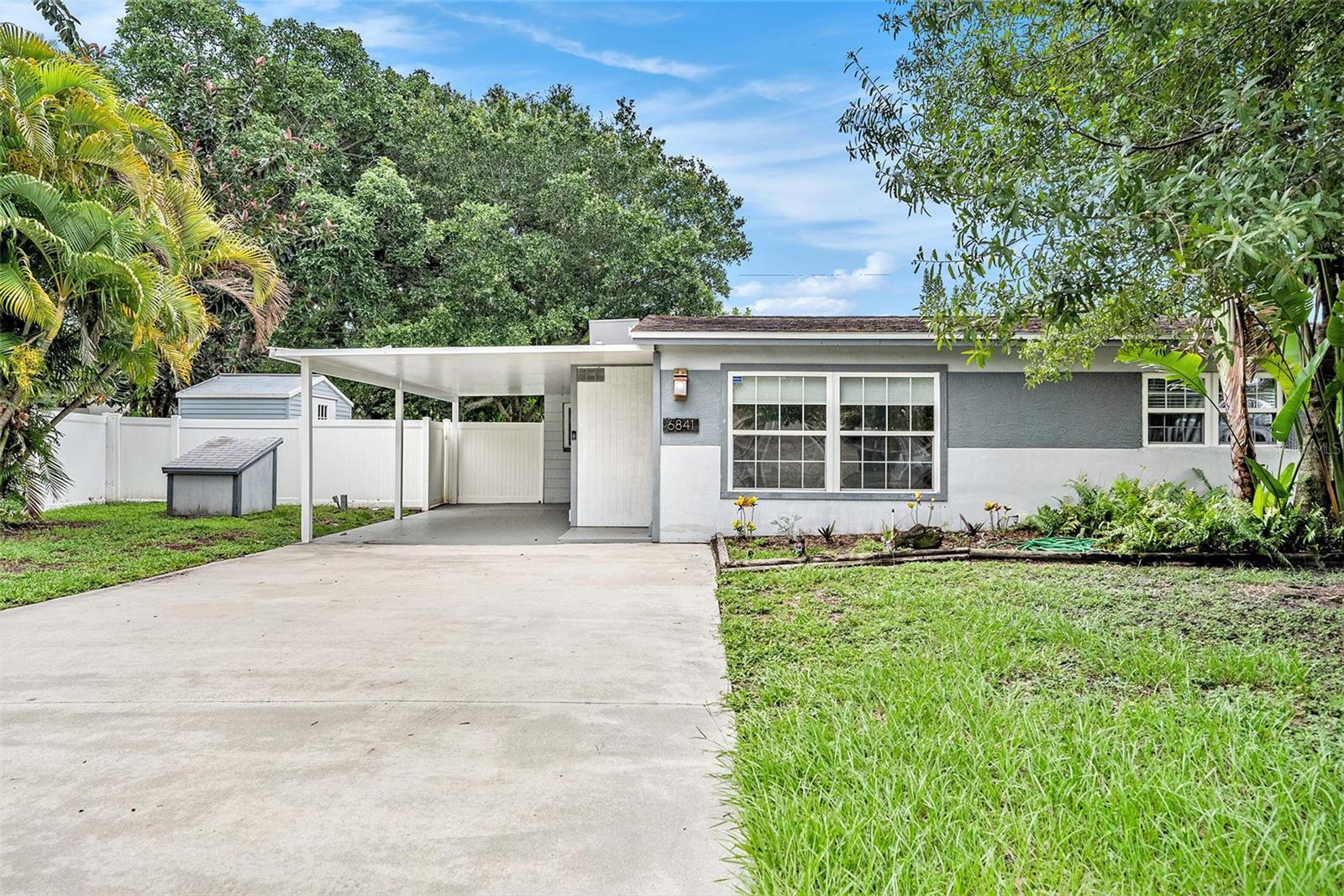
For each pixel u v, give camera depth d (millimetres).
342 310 18734
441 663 4430
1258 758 2721
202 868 2285
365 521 12812
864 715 3291
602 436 11578
